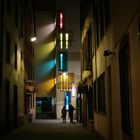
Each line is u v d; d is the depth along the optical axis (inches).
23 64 1432.1
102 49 796.6
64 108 1654.8
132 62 423.8
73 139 823.7
